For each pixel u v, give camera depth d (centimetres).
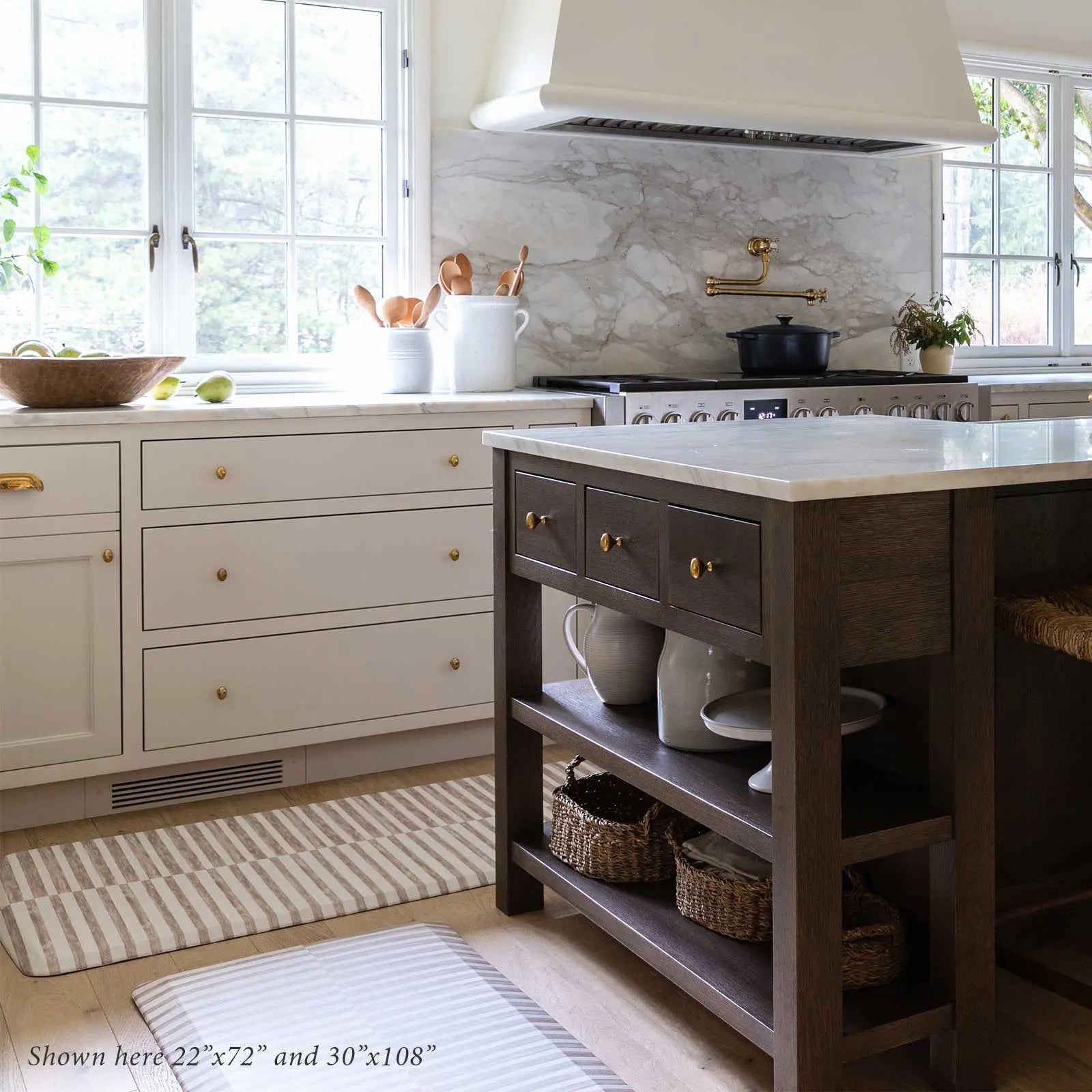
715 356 429
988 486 170
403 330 354
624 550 197
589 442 214
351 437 312
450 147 382
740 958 192
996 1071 187
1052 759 208
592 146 400
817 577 159
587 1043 197
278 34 363
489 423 330
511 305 371
